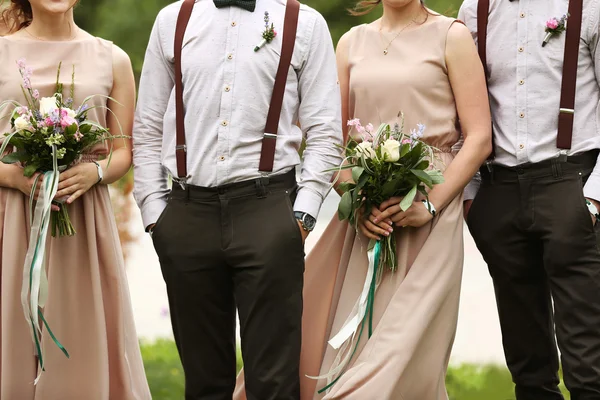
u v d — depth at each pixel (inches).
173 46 439.8
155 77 446.9
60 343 443.8
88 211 448.8
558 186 457.1
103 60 455.8
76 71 451.8
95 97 450.9
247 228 424.8
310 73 435.5
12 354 438.9
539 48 461.4
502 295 482.3
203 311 437.4
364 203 451.2
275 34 432.1
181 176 431.8
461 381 663.8
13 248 441.1
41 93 446.6
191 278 432.8
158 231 436.8
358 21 766.5
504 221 467.8
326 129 435.8
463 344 788.6
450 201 455.5
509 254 471.5
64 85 448.1
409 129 454.9
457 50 453.7
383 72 457.4
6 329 438.6
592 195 451.2
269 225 423.8
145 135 448.8
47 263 445.1
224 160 426.3
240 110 427.5
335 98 439.5
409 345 439.5
